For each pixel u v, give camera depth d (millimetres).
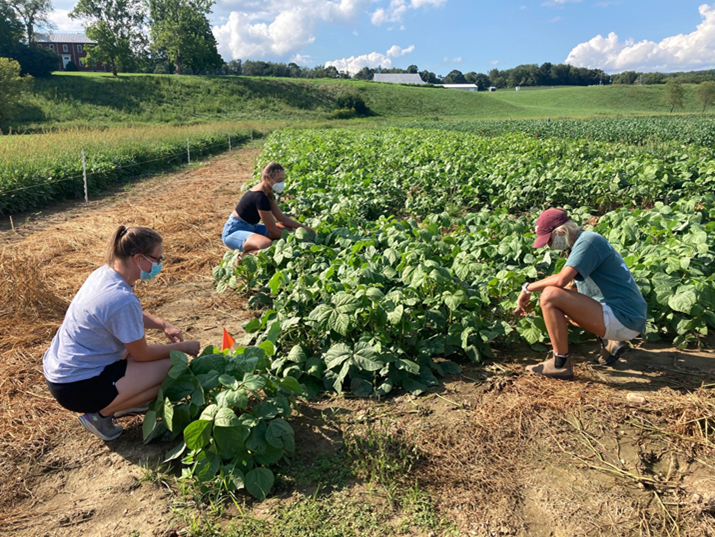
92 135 19625
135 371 3035
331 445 3086
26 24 69250
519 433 3090
